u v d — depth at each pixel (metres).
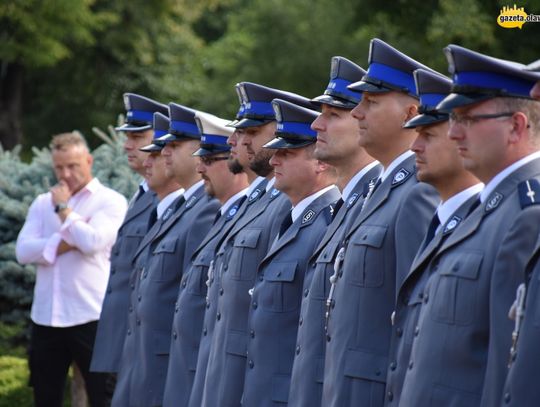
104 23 29.94
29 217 11.32
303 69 36.22
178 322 8.79
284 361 7.31
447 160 5.75
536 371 4.70
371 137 6.44
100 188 11.24
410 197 6.18
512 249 5.06
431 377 5.38
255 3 38.47
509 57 20.09
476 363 5.26
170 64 33.72
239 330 7.86
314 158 7.37
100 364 10.34
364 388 6.24
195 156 9.00
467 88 5.31
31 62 27.11
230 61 37.97
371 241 6.29
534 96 5.07
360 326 6.29
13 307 14.47
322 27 36.25
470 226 5.43
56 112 33.34
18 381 13.95
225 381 7.85
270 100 8.00
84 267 11.05
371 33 26.33
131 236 10.34
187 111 9.35
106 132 32.91
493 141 5.30
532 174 5.29
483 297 5.25
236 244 7.98
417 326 5.58
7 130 30.77
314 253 6.99
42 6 26.45
